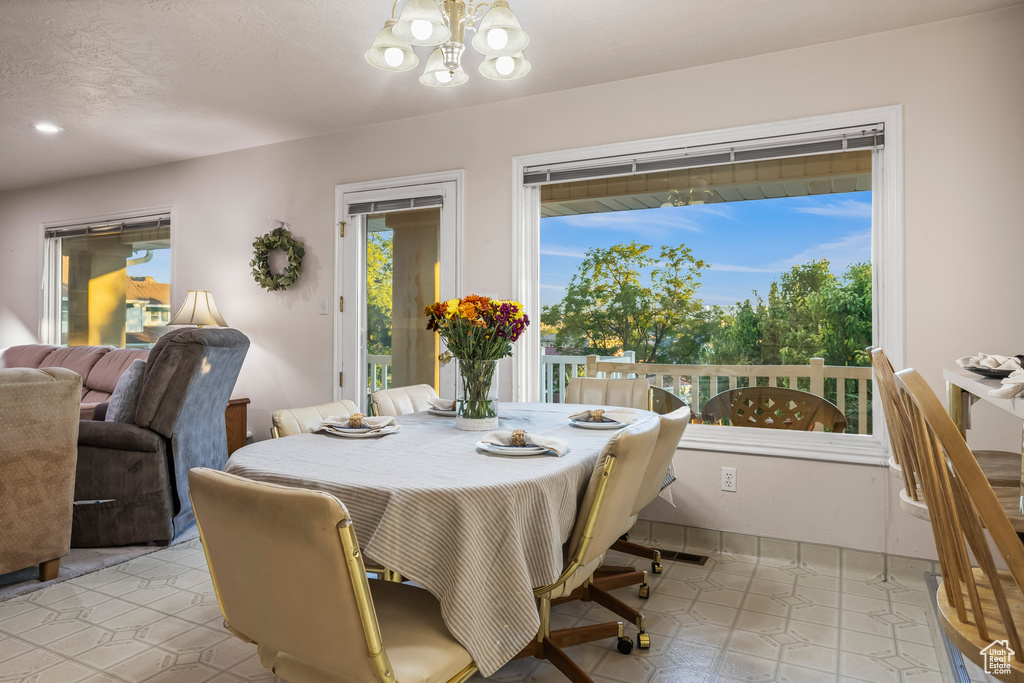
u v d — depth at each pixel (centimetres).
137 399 315
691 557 302
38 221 565
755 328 325
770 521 299
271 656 132
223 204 466
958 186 266
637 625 210
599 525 162
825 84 290
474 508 143
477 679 189
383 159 403
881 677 192
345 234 417
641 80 328
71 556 295
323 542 103
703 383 336
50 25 275
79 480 308
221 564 122
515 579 143
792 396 315
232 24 274
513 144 361
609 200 352
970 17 265
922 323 272
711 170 326
